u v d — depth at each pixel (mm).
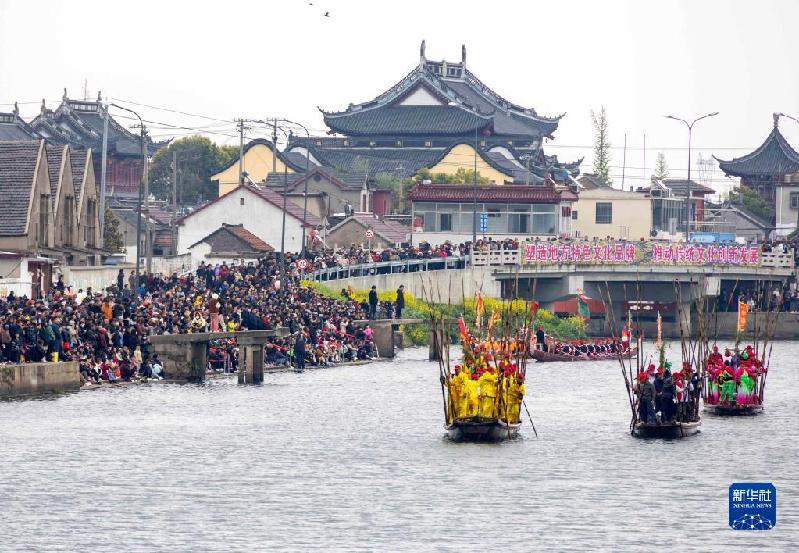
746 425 189625
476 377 171000
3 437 168000
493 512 131625
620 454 163250
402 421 189125
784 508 135750
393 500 136375
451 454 162125
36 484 141875
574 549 119000
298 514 130625
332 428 181875
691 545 120875
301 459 158125
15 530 123625
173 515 129750
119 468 150875
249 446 166375
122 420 183375
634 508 134000
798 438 177750
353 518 129000
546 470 152500
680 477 149750
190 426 180625
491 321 188750
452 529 125250
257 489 141375
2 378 192750
